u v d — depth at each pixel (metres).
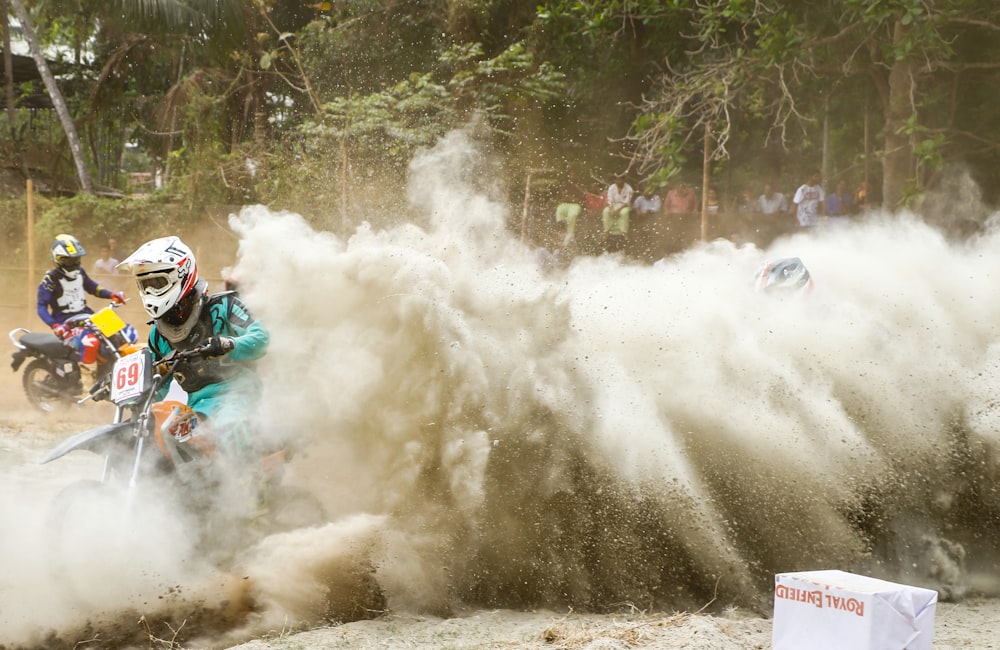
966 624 5.53
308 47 26.77
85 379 13.24
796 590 3.96
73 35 35.81
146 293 5.92
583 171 23.25
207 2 27.66
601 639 4.90
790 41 16.80
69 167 33.81
